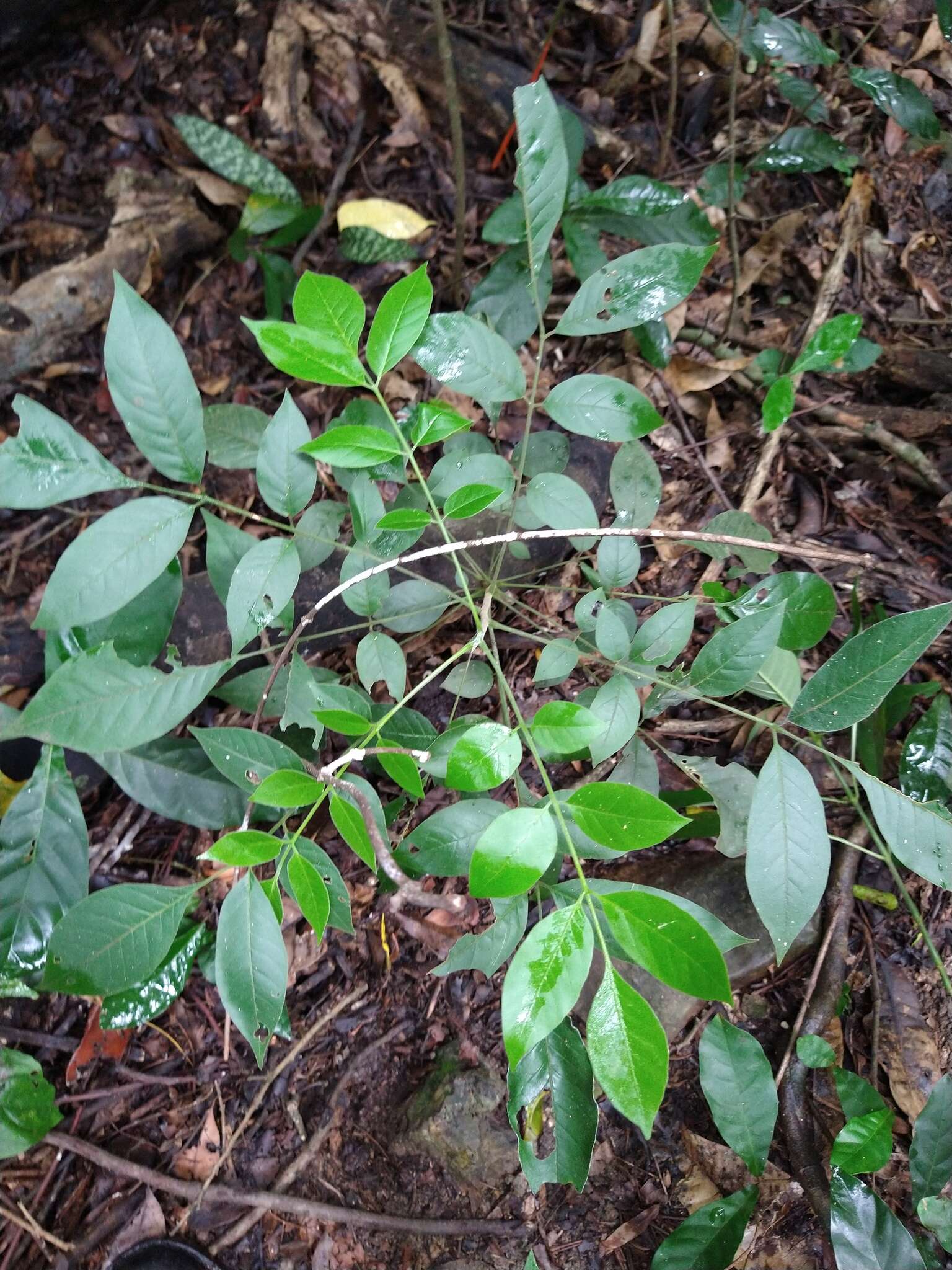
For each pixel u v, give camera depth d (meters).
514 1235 0.64
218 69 0.98
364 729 0.48
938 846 0.50
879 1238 0.56
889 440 0.81
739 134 0.97
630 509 0.64
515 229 0.70
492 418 0.61
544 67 0.99
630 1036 0.38
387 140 0.97
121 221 0.90
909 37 1.00
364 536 0.56
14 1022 0.70
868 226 0.92
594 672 0.73
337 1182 0.66
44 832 0.62
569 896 0.53
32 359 0.87
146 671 0.52
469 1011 0.69
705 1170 0.64
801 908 0.49
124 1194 0.66
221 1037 0.70
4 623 0.74
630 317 0.55
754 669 0.52
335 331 0.49
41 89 0.97
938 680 0.75
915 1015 0.66
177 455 0.52
